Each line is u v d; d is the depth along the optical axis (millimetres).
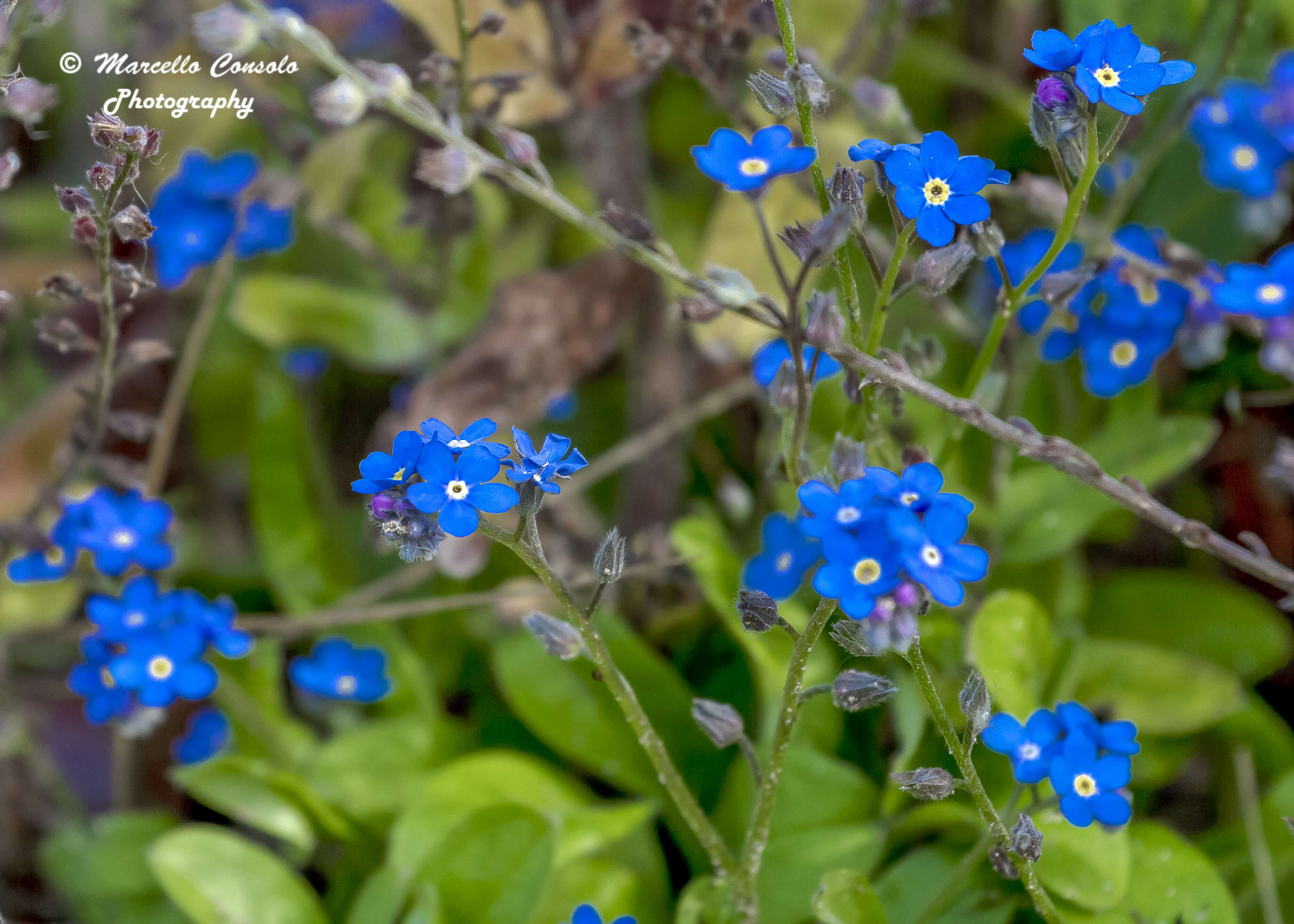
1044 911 357
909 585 337
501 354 414
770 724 391
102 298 377
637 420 424
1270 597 417
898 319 420
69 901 401
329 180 425
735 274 356
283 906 386
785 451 363
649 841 390
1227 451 421
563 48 398
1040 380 419
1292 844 387
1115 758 358
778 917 379
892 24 412
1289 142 405
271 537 424
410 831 386
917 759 387
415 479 346
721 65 399
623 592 415
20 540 398
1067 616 402
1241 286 390
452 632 422
